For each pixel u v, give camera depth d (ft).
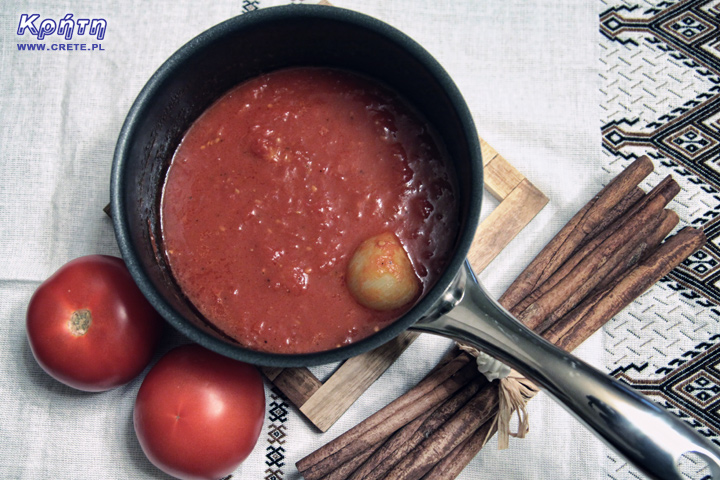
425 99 1.45
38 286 1.72
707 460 1.29
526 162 1.78
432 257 1.43
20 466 1.70
